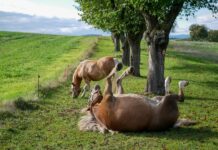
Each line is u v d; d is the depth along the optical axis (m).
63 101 19.33
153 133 12.98
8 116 15.26
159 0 19.75
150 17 22.08
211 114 16.66
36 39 83.12
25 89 24.55
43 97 19.86
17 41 77.50
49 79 27.17
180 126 13.97
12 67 38.62
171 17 21.91
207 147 11.62
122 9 28.47
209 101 20.20
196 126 14.17
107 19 30.12
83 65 21.03
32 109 16.89
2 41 76.94
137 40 30.52
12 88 26.11
